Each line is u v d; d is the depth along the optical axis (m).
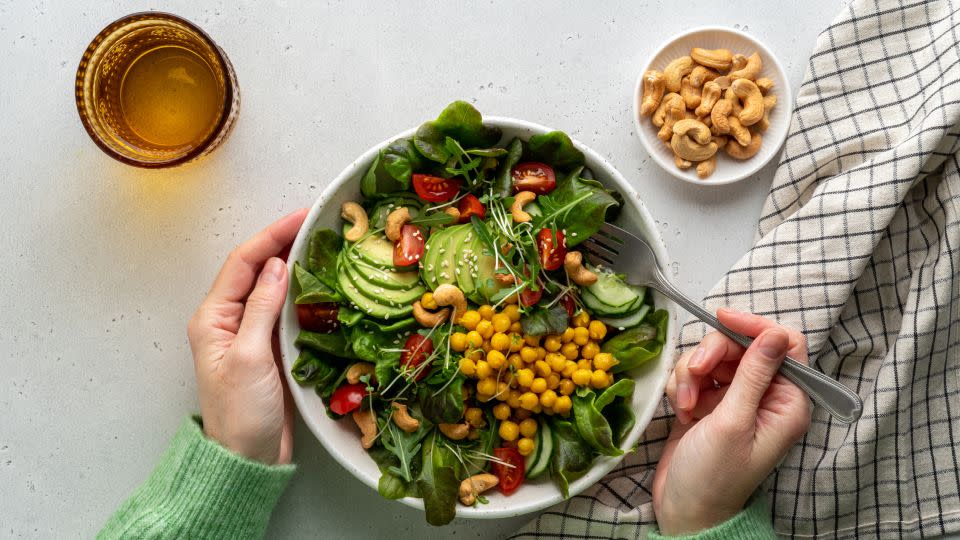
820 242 0.73
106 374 0.76
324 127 0.75
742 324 0.68
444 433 0.68
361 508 0.76
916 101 0.73
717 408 0.68
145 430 0.76
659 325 0.69
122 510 0.70
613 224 0.70
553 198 0.69
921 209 0.75
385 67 0.76
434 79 0.76
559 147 0.68
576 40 0.76
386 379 0.67
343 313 0.68
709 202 0.76
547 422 0.70
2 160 0.76
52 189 0.76
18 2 0.76
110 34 0.70
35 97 0.76
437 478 0.67
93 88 0.71
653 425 0.74
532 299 0.67
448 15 0.76
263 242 0.71
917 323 0.73
